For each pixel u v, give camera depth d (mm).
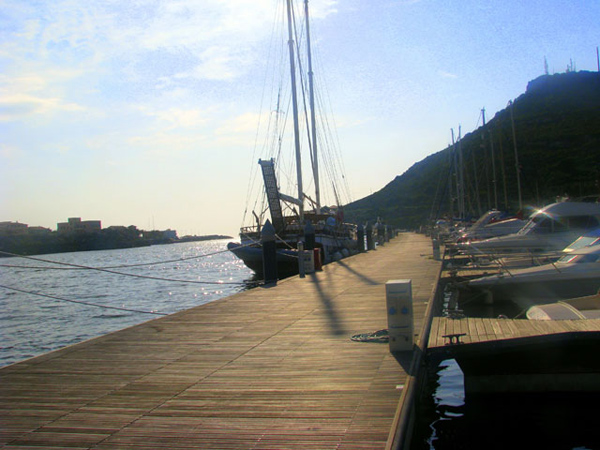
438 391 9891
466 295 18547
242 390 6852
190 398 6609
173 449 5133
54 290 40000
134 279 49844
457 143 88938
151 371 7883
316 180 46781
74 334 20672
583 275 17297
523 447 7375
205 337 10227
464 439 7684
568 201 29453
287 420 5758
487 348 9070
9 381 7469
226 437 5371
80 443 5320
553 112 113000
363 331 10195
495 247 27703
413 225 118750
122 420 5918
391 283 8531
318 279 20562
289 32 40719
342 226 46438
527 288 17891
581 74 129375
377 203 146375
